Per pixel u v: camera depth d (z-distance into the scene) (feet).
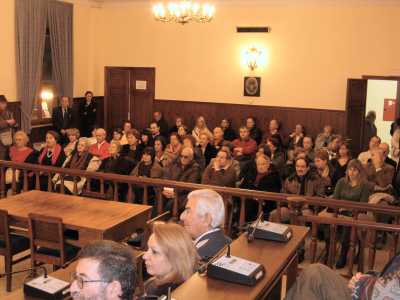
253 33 32.86
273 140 26.48
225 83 34.04
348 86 30.55
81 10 35.27
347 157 21.11
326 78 31.60
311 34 31.60
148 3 35.27
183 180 19.66
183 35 34.73
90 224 12.13
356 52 30.81
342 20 30.83
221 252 7.23
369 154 24.21
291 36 32.04
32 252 12.66
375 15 30.14
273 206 17.75
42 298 7.60
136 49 36.11
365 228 12.01
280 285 7.07
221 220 8.54
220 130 28.71
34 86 31.24
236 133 34.06
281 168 24.25
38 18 31.12
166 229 7.22
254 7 32.65
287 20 32.01
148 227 12.30
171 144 23.22
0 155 26.32
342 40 30.99
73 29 34.65
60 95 33.81
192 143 23.49
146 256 7.20
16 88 30.42
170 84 35.58
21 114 30.71
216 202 8.50
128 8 35.88
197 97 34.96
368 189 16.29
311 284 6.66
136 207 13.70
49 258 12.60
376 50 30.37
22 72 30.32
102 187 16.43
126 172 20.89
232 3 33.04
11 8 29.50
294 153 25.46
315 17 31.37
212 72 34.30
